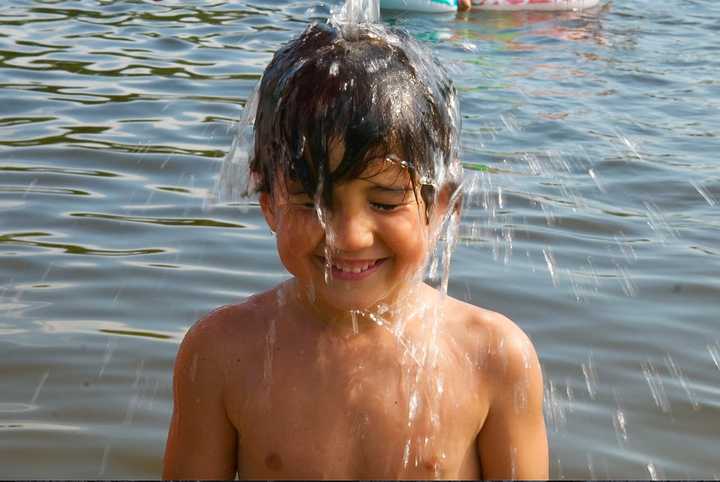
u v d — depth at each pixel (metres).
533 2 12.01
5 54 8.70
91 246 4.98
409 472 2.90
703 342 4.20
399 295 2.92
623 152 6.63
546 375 3.93
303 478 2.90
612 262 4.92
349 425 2.89
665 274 4.79
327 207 2.64
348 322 2.93
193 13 10.66
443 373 2.93
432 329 2.98
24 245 4.96
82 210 5.40
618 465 3.44
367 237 2.66
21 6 10.64
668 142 6.92
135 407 3.72
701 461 3.47
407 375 2.91
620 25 11.32
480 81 8.58
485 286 4.57
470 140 6.79
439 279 4.60
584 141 6.86
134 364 3.97
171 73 8.28
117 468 3.39
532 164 6.33
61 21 10.05
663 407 3.77
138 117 7.05
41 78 8.01
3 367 3.93
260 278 4.67
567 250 5.02
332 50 2.70
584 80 8.76
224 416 2.99
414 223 2.72
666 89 8.52
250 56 8.94
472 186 5.85
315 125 2.60
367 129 2.58
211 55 8.92
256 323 3.00
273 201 2.80
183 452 3.03
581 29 11.07
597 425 3.66
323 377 2.91
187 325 4.26
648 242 5.17
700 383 3.92
